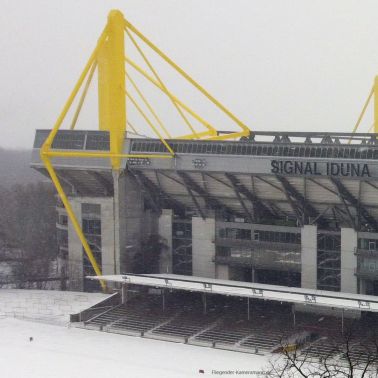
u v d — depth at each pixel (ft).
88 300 428.56
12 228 632.38
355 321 342.85
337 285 388.37
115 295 401.29
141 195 446.60
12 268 517.96
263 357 314.14
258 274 435.94
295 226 405.80
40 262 517.55
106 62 454.40
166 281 366.22
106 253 440.45
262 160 385.91
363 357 293.23
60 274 496.64
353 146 361.10
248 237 417.90
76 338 352.49
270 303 385.70
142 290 412.98
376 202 375.25
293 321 353.72
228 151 398.21
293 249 399.65
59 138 449.48
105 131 436.35
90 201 444.14
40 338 352.49
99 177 446.19
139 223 446.19
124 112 432.25
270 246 406.82
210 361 308.40
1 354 322.55
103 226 440.04
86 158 439.63
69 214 435.53
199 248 431.02
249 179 399.44
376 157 355.77
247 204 417.69
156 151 421.18
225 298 397.80
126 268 439.63
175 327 362.94
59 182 458.50
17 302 429.79
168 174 424.05
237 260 418.72
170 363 306.14
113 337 355.77
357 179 359.46
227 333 347.97
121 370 295.89
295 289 354.13
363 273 375.45
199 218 430.20
